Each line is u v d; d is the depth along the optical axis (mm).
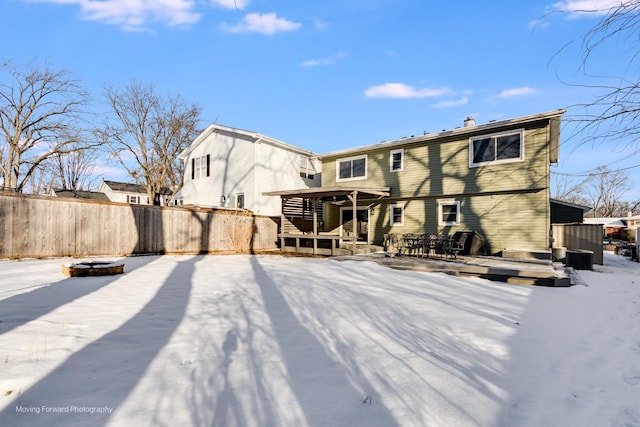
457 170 13086
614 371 3072
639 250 14906
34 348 3092
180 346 3365
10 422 2004
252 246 15531
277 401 2379
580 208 16312
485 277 8023
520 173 11594
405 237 12859
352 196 13594
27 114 23609
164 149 29688
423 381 2729
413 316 4641
